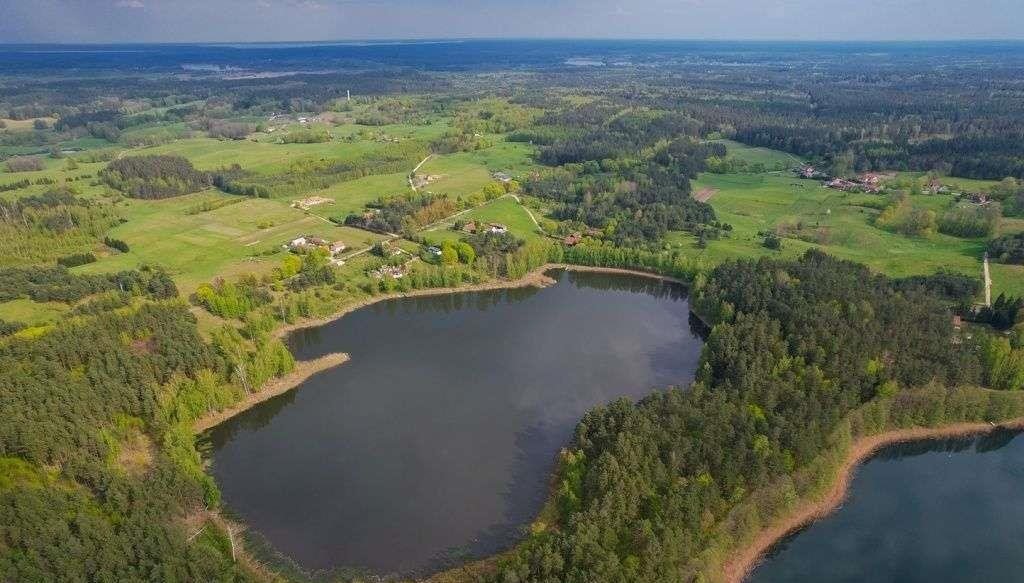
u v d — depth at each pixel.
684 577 103.25
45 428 125.44
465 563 116.88
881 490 137.38
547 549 103.38
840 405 142.12
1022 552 122.75
